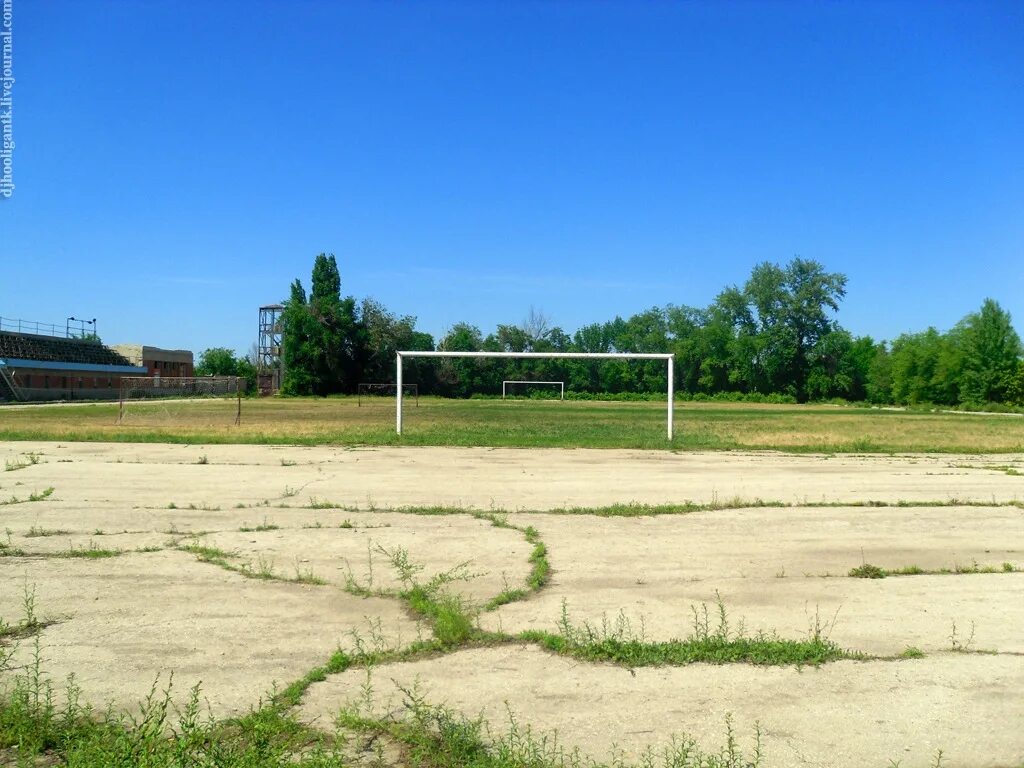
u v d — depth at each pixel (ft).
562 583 27.76
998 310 266.77
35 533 35.22
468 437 90.89
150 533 35.40
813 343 325.42
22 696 16.43
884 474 62.13
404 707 17.03
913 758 15.34
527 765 14.49
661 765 14.82
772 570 30.12
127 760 13.88
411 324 352.49
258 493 47.91
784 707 17.57
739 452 81.61
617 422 143.54
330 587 26.81
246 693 17.83
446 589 26.58
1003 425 150.71
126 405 189.47
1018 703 17.92
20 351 240.73
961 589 27.58
